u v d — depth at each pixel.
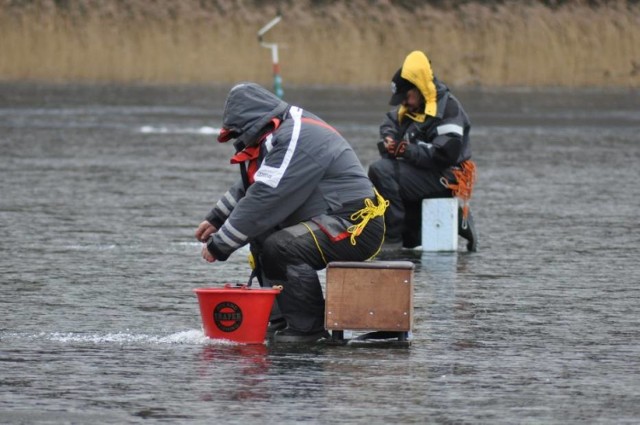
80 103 85.00
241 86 19.62
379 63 125.12
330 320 18.94
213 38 123.81
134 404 15.52
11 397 15.81
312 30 125.31
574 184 43.66
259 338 19.09
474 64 127.44
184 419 14.89
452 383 16.72
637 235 31.75
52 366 17.44
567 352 18.67
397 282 18.88
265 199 19.12
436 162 29.16
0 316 20.94
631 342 19.41
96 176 43.78
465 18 129.12
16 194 38.47
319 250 19.38
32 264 26.31
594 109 88.06
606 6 132.50
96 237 30.33
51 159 49.31
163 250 28.45
